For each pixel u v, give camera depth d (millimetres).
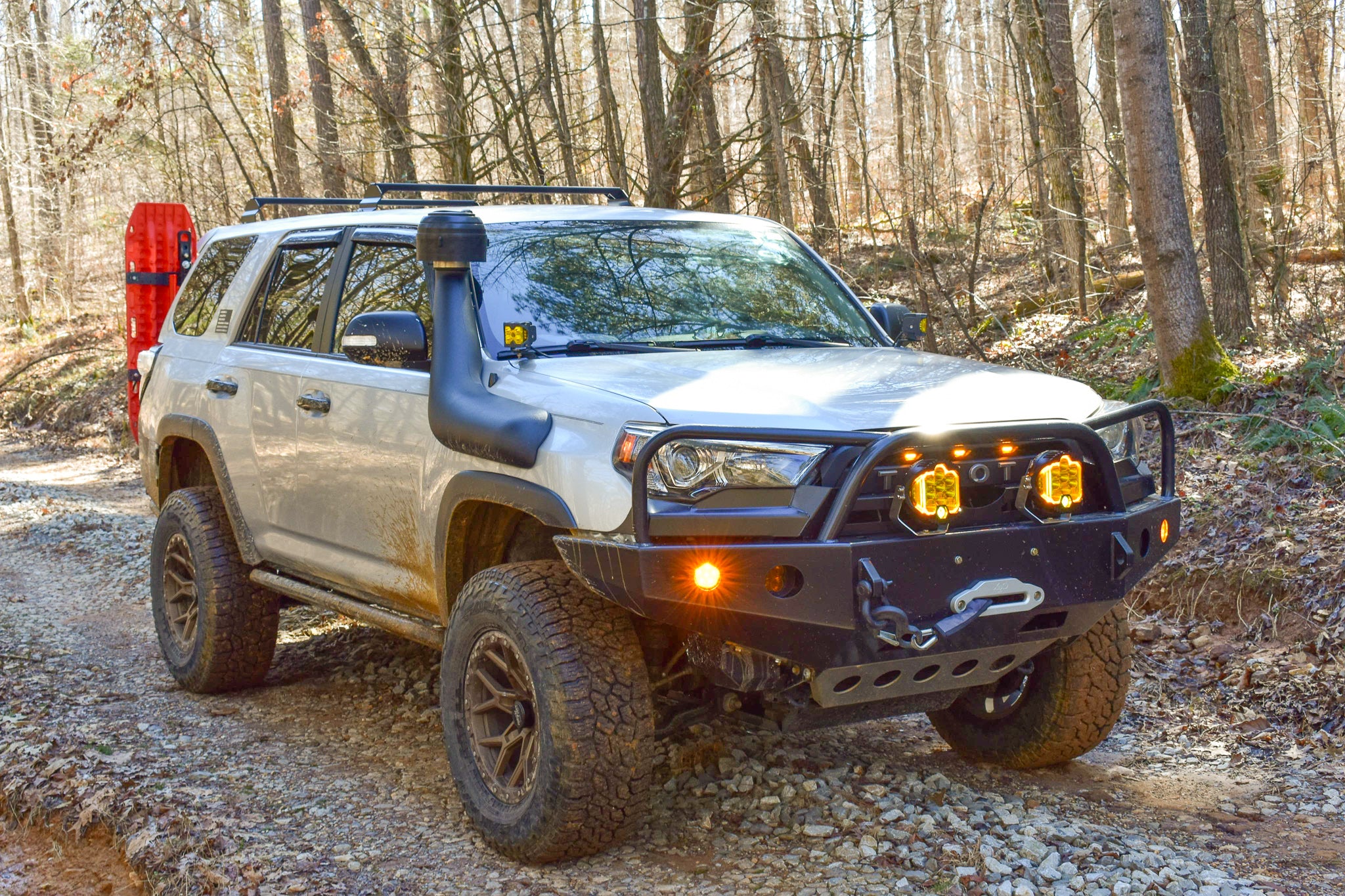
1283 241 12211
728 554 3158
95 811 4066
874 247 13570
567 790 3406
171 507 5684
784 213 12250
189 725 5059
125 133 20812
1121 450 3758
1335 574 5656
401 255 4555
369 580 4512
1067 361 11469
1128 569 3561
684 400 3361
